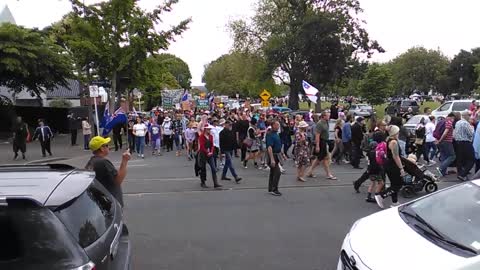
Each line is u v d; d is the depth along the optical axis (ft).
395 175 32.24
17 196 10.86
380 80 181.78
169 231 27.07
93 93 68.80
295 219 29.53
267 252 23.32
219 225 28.25
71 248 10.59
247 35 170.81
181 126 70.85
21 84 103.55
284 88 278.05
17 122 66.74
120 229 13.78
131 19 91.25
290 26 159.84
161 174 48.91
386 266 13.60
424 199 17.93
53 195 11.46
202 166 40.47
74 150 77.92
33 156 69.72
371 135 50.01
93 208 12.57
